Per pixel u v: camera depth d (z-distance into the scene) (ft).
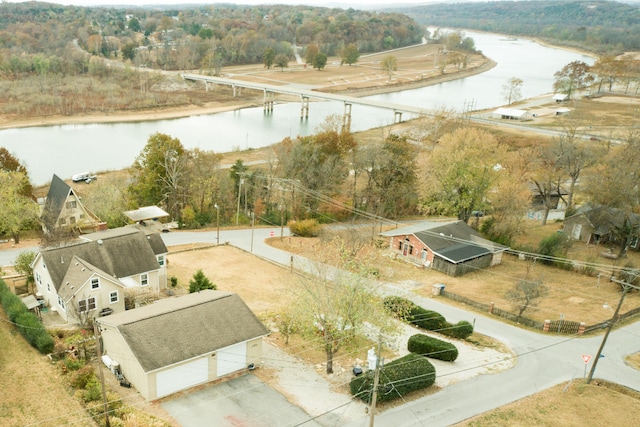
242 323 126.00
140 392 113.50
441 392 118.11
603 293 184.34
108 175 319.88
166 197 266.98
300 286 143.74
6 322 140.46
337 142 301.22
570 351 140.26
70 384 115.65
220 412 109.19
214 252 217.77
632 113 535.60
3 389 112.47
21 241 219.41
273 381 121.49
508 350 140.46
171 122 500.74
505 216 234.17
